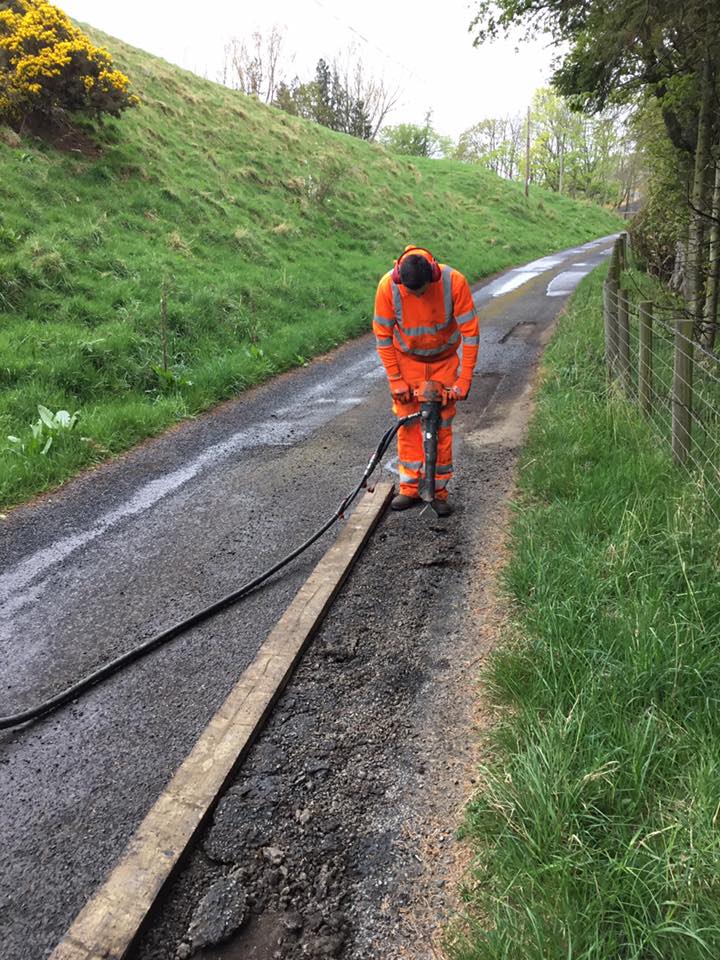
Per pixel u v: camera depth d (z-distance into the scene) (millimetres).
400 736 2609
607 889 1768
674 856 1792
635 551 3242
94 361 7816
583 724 2248
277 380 9062
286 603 3646
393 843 2164
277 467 5746
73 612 3660
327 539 4332
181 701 2916
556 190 62188
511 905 1834
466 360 4148
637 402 5461
